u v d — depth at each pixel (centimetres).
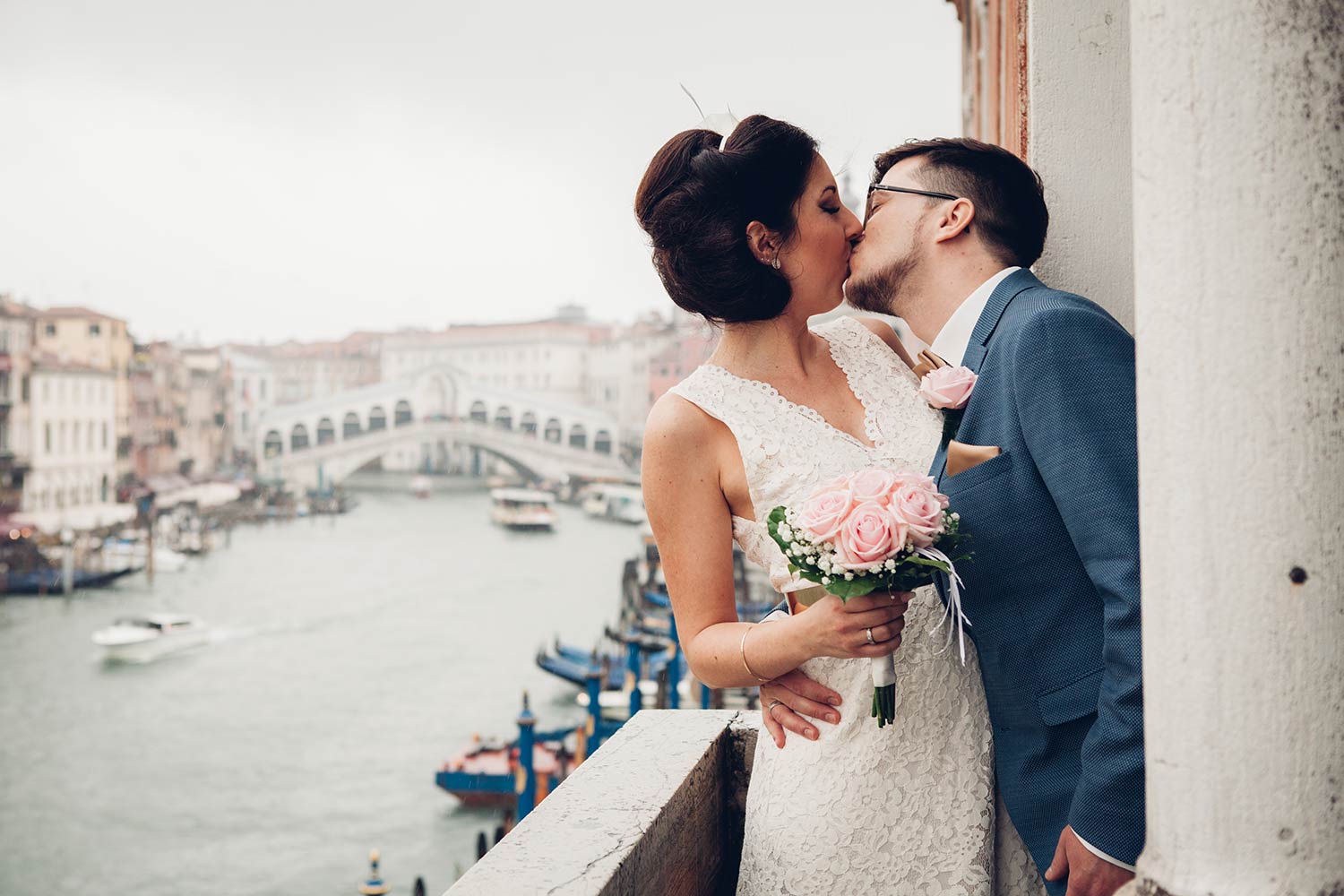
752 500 149
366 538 6338
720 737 186
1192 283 97
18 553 5306
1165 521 100
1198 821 99
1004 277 147
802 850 150
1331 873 96
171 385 8431
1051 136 186
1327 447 94
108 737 2781
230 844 2078
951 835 147
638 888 138
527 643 3678
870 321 175
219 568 5288
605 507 7469
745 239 147
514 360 9931
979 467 138
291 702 3022
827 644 134
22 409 6350
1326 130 93
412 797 2294
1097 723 125
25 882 1909
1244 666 96
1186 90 96
